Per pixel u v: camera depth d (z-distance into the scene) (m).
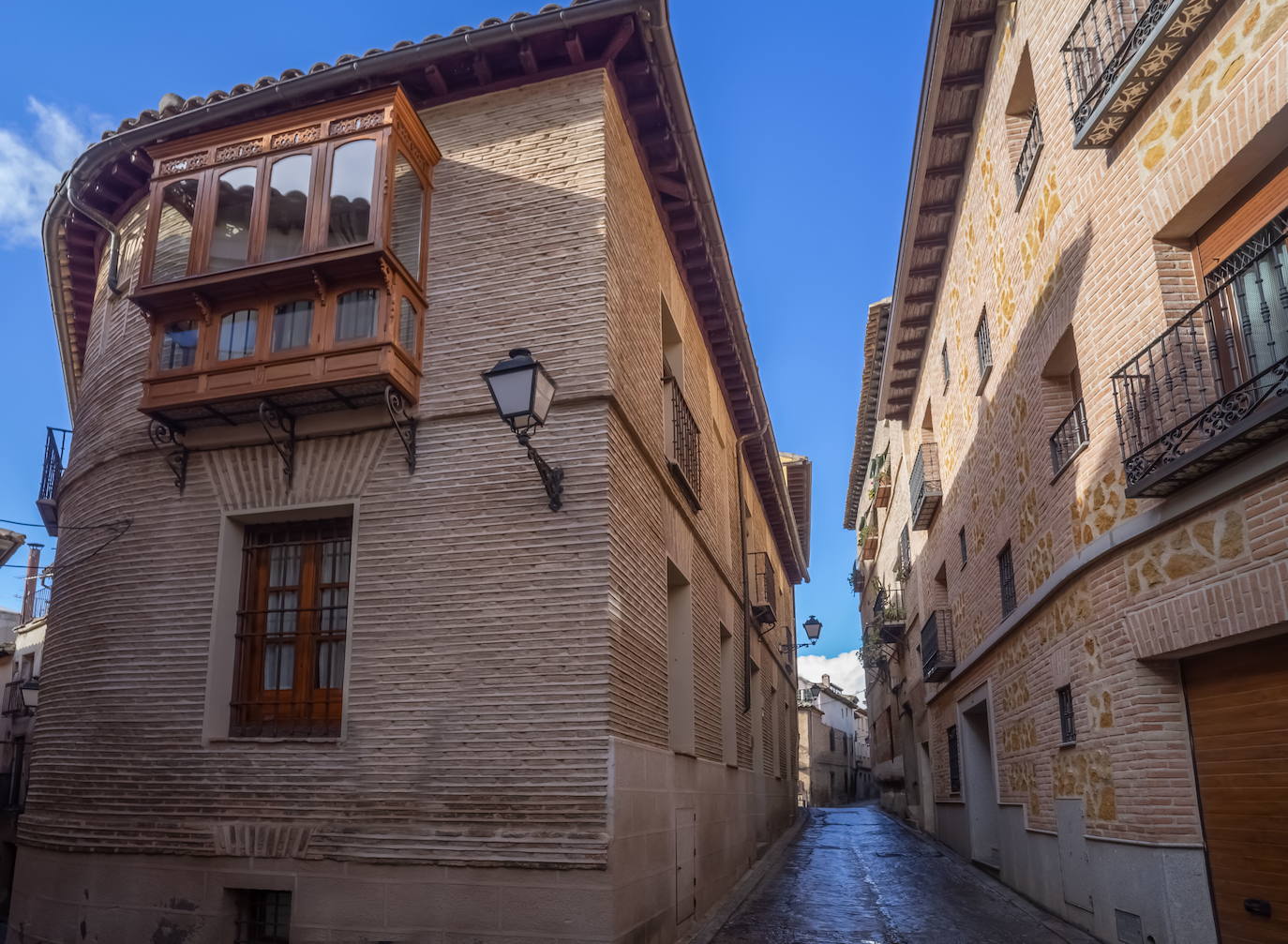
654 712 8.22
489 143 8.39
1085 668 8.52
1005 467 11.39
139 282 7.93
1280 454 5.76
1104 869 8.09
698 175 10.21
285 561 8.02
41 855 7.85
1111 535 7.71
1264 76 6.09
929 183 13.47
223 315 7.83
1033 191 9.72
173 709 7.55
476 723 6.93
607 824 6.55
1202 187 6.70
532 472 7.39
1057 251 8.98
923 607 19.86
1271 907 6.29
